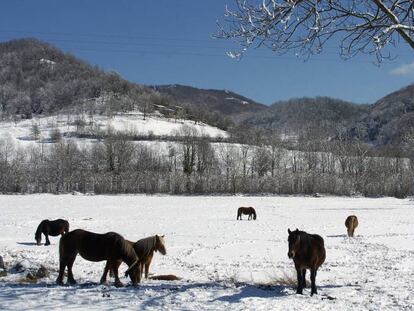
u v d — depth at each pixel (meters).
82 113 189.62
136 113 199.88
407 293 11.86
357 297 11.30
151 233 31.00
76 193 86.06
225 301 10.48
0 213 45.28
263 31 9.94
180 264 19.41
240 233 31.72
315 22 9.93
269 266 19.06
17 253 20.94
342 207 59.38
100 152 102.00
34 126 150.88
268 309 9.75
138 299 10.72
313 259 11.54
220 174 97.31
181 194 87.38
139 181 90.25
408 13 10.52
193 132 140.00
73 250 13.20
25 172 93.94
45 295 11.10
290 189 90.62
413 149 102.25
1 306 9.81
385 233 32.44
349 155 106.00
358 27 10.64
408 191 88.06
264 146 112.81
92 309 9.63
